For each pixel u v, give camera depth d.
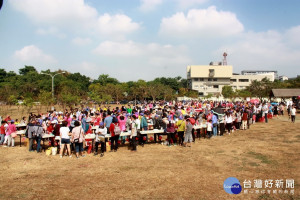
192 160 9.50
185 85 117.44
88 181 7.29
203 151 11.02
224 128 16.03
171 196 6.15
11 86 48.34
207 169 8.33
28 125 11.20
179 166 8.72
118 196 6.18
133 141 11.28
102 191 6.52
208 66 96.12
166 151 11.17
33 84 52.25
